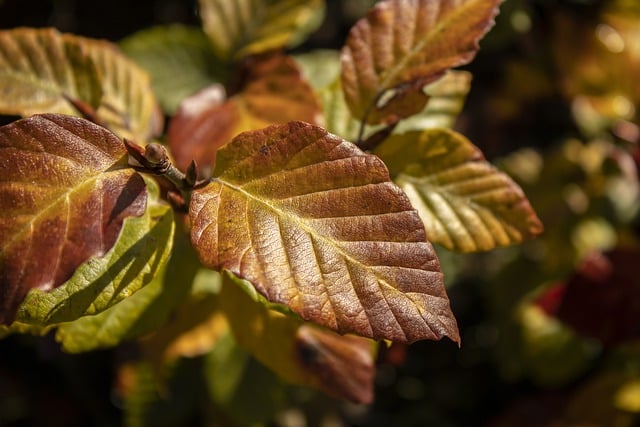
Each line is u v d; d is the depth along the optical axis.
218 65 0.47
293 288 0.26
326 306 0.26
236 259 0.26
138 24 0.54
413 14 0.32
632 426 0.51
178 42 0.46
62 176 0.25
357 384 0.35
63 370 0.59
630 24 0.49
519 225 0.32
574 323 0.42
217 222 0.26
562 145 0.58
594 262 0.43
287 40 0.39
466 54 0.32
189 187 0.27
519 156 0.58
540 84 0.57
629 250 0.42
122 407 0.59
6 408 0.61
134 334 0.33
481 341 0.64
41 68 0.34
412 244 0.26
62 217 0.25
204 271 0.39
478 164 0.33
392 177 0.33
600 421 0.49
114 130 0.35
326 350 0.35
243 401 0.47
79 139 0.26
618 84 0.48
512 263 0.57
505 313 0.57
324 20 0.57
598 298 0.42
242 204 0.27
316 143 0.27
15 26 0.51
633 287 0.42
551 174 0.56
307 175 0.27
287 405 0.56
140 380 0.53
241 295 0.34
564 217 0.55
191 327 0.39
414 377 0.64
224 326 0.39
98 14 0.53
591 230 0.56
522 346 0.55
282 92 0.36
